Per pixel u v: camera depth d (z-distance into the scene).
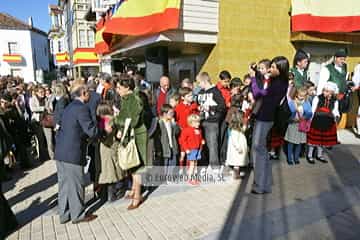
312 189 4.29
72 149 3.39
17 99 6.37
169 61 9.16
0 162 3.42
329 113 5.39
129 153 3.76
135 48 7.84
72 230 3.37
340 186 4.38
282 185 4.48
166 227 3.36
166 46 7.38
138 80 5.40
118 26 6.57
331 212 3.56
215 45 7.17
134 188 3.98
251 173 5.16
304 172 5.04
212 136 4.84
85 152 3.58
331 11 7.64
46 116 6.29
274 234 3.09
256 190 4.21
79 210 3.52
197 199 4.12
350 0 7.56
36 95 6.74
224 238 3.05
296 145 5.49
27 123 6.57
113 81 5.54
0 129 3.53
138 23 6.30
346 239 2.96
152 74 7.56
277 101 3.97
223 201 4.01
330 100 5.43
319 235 3.04
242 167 5.42
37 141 6.56
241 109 4.96
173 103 4.89
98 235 3.24
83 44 20.42
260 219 3.44
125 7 6.55
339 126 8.48
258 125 4.12
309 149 5.55
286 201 3.91
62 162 3.42
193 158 4.77
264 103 4.01
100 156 3.96
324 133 5.38
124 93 3.89
